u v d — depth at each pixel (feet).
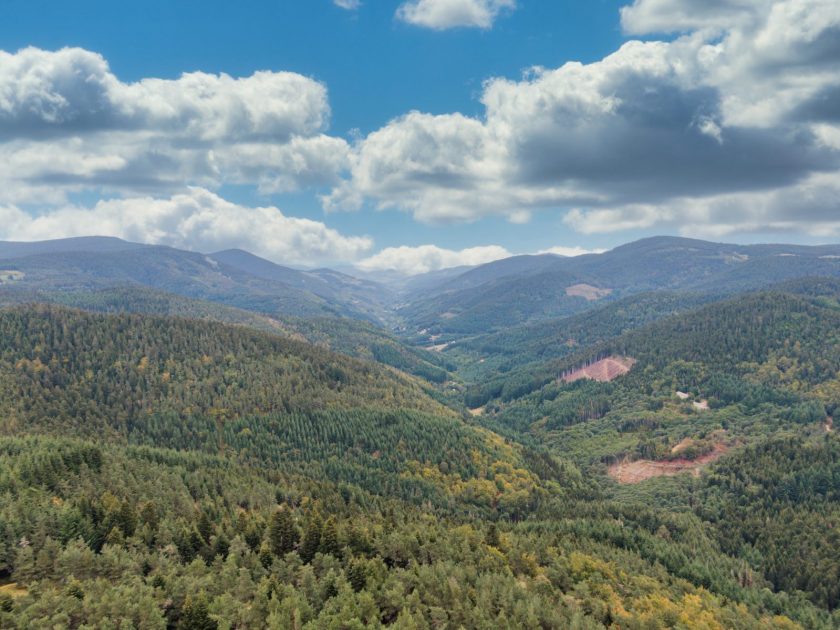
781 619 576.20
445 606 437.17
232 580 439.22
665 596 565.53
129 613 362.12
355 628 380.58
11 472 570.46
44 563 420.77
